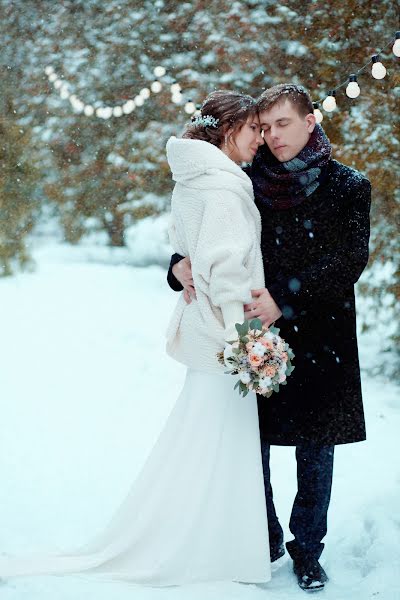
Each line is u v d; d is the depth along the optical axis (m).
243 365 2.69
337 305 2.99
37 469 4.47
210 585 2.87
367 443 5.07
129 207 9.15
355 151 6.28
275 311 2.88
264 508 2.95
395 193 6.30
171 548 2.90
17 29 9.12
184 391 3.02
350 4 7.07
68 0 9.02
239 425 2.93
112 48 8.76
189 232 2.90
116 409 5.84
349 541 3.44
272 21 7.70
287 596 2.94
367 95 6.55
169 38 8.51
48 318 8.89
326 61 7.02
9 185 9.46
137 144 8.85
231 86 7.87
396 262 6.45
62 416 5.62
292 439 3.00
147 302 9.78
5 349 7.62
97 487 4.21
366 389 6.34
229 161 2.88
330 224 2.97
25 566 2.95
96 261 12.50
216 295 2.78
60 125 9.05
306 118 2.94
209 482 2.91
